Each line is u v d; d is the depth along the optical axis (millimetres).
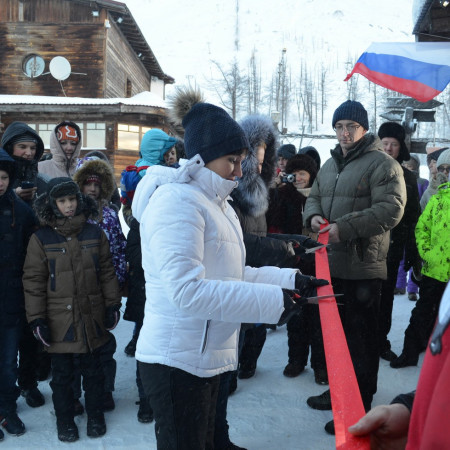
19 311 3066
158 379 1723
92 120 19078
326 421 3057
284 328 5016
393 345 4441
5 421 3000
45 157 4980
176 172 1753
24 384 3340
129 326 5043
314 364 3631
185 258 1594
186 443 1718
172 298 1593
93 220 3262
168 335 1713
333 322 1552
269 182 3047
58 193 2932
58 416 2922
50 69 18766
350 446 950
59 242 2967
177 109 2902
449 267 3670
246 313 1604
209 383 1776
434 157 5625
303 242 2545
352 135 3045
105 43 19141
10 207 3123
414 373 3770
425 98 5277
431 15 6195
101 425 2963
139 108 18391
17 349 3068
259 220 2934
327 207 3148
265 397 3393
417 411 694
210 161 1793
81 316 2939
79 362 3029
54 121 19000
